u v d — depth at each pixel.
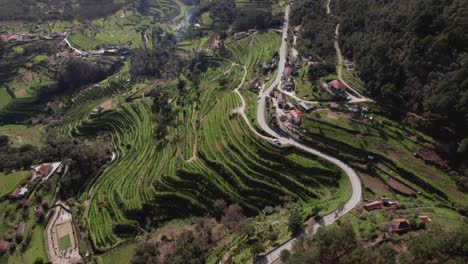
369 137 120.44
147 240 116.88
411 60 126.81
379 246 77.00
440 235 68.81
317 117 131.62
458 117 109.56
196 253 98.81
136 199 134.00
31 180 144.75
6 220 129.25
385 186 106.38
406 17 139.88
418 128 118.31
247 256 88.00
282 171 119.38
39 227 128.62
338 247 74.12
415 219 83.75
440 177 103.31
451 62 120.25
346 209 97.12
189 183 130.62
